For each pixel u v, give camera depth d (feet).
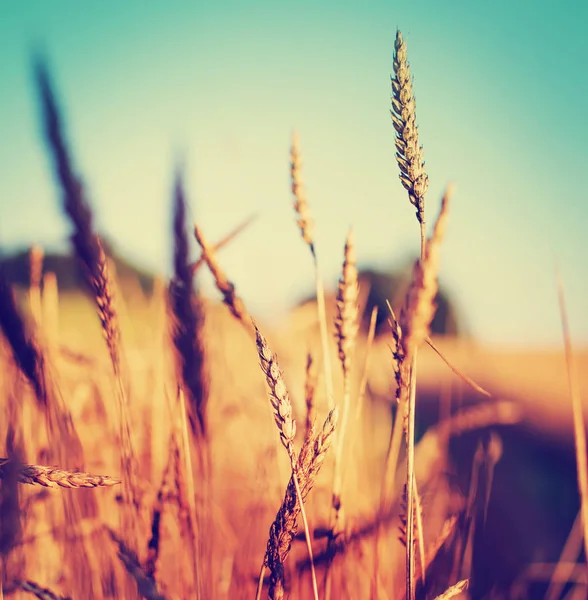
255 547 2.25
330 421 1.35
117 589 1.93
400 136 1.37
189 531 1.75
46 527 2.14
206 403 1.69
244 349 2.93
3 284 1.73
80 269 1.64
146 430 2.35
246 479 2.56
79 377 2.46
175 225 1.58
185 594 1.96
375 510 1.96
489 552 2.46
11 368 2.03
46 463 1.88
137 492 1.90
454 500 2.34
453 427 2.65
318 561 1.71
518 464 3.83
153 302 2.42
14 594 1.82
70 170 1.56
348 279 1.60
